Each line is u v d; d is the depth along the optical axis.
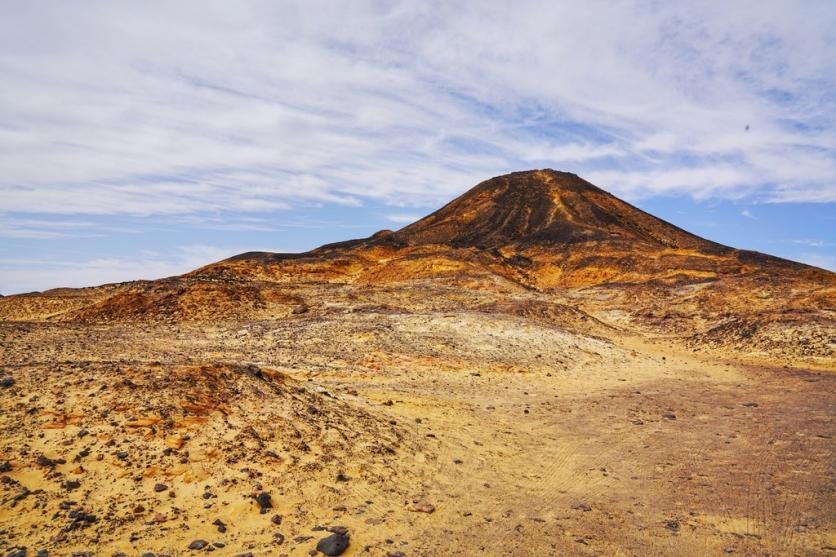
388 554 7.58
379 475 10.10
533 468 11.69
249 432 10.24
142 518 7.76
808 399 19.75
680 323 44.72
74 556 6.79
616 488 10.53
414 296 49.03
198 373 11.91
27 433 9.04
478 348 26.83
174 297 38.38
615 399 19.59
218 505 8.30
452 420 14.98
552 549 7.93
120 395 10.48
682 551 7.90
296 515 8.38
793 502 9.72
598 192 126.19
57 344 22.67
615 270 78.31
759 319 37.31
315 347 25.56
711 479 11.01
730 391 21.59
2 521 7.21
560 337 30.67
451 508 9.29
